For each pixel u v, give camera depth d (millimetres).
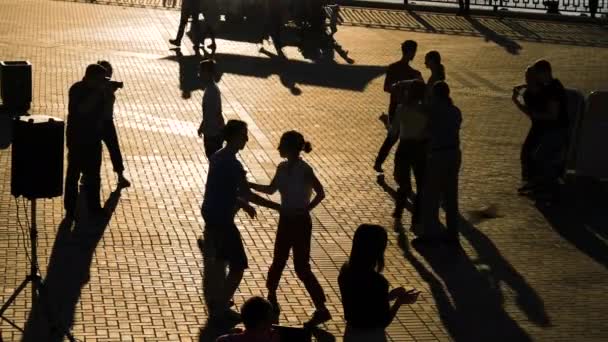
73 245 12211
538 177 15102
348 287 7926
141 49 24906
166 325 10141
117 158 14461
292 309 10719
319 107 20312
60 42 25062
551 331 10539
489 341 10227
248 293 11070
